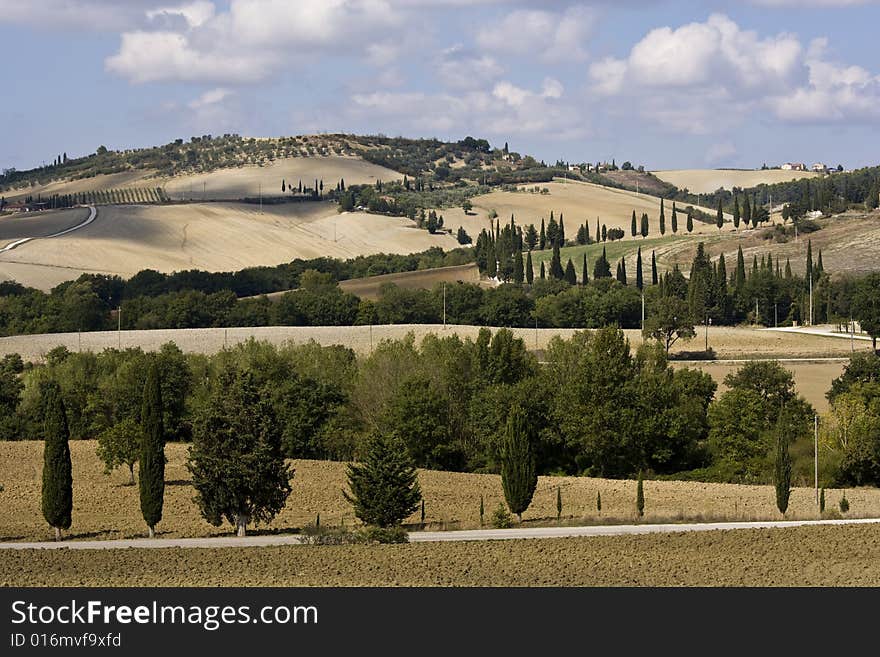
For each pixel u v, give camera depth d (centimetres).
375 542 7706
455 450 12456
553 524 8694
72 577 6675
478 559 7088
